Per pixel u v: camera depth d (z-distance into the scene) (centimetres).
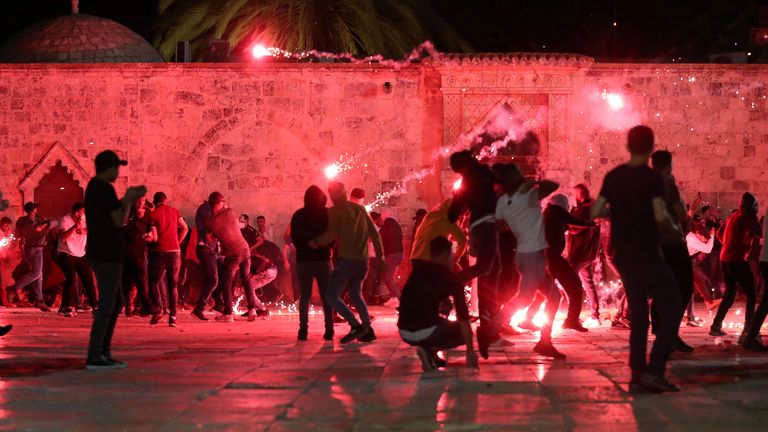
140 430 675
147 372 961
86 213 984
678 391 817
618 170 820
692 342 1216
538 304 1252
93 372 962
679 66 2170
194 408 757
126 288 1697
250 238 1977
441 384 872
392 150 2167
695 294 2072
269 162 2177
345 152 2170
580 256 1436
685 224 1094
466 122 2134
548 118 2131
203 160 2167
